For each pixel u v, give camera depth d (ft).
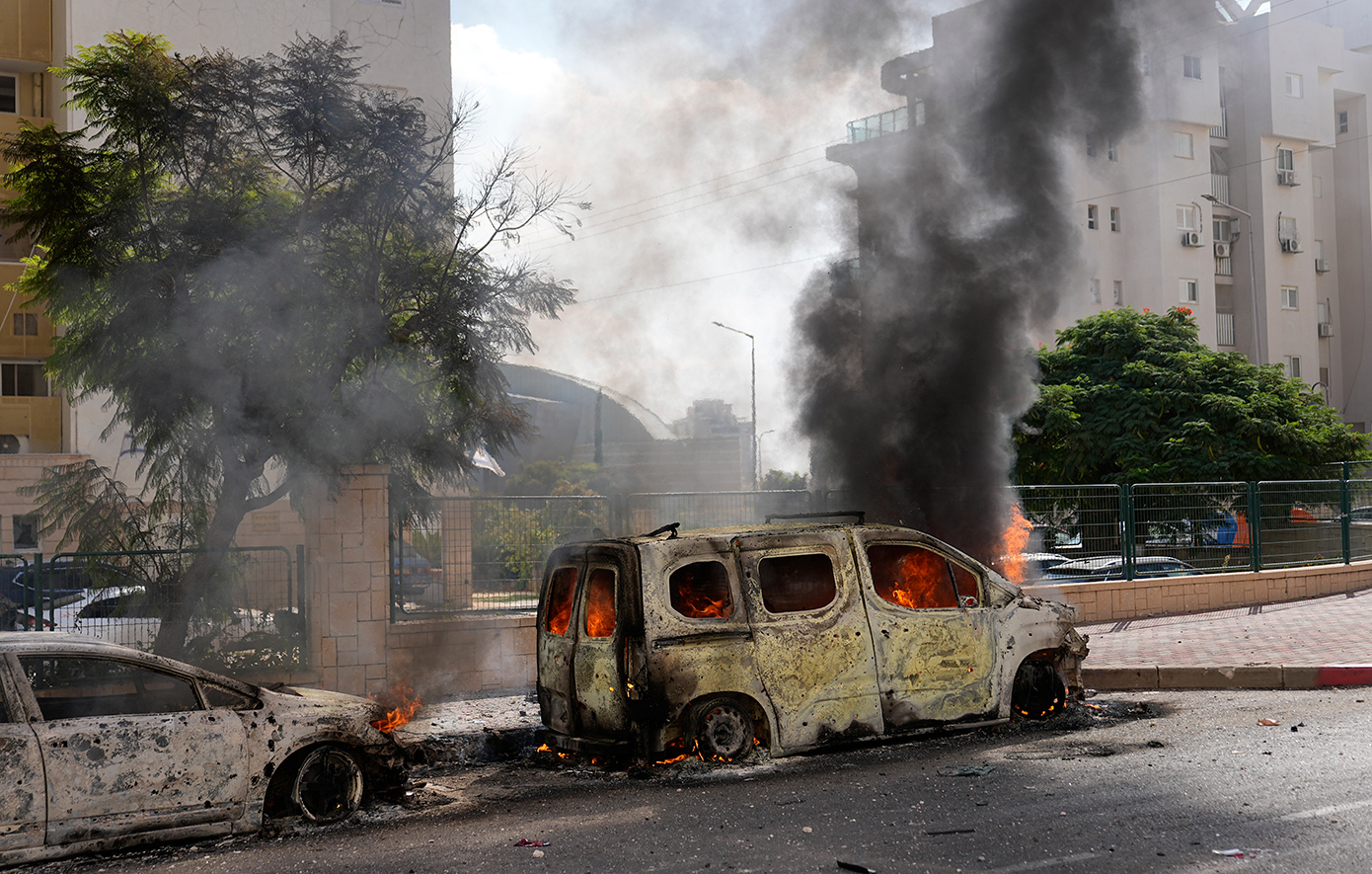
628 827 19.15
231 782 19.26
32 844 17.26
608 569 24.62
